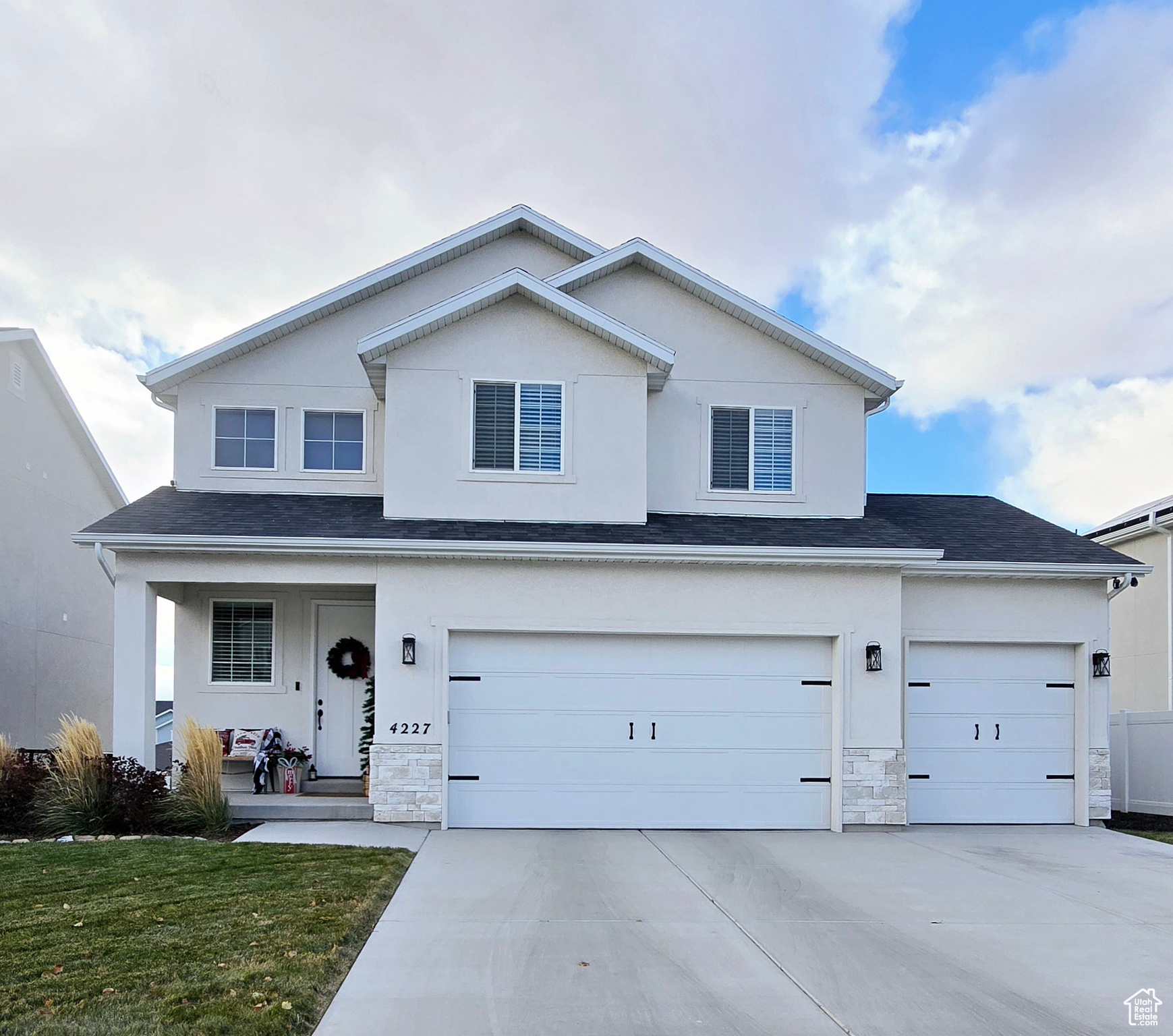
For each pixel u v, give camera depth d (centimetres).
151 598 1099
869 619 1136
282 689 1278
